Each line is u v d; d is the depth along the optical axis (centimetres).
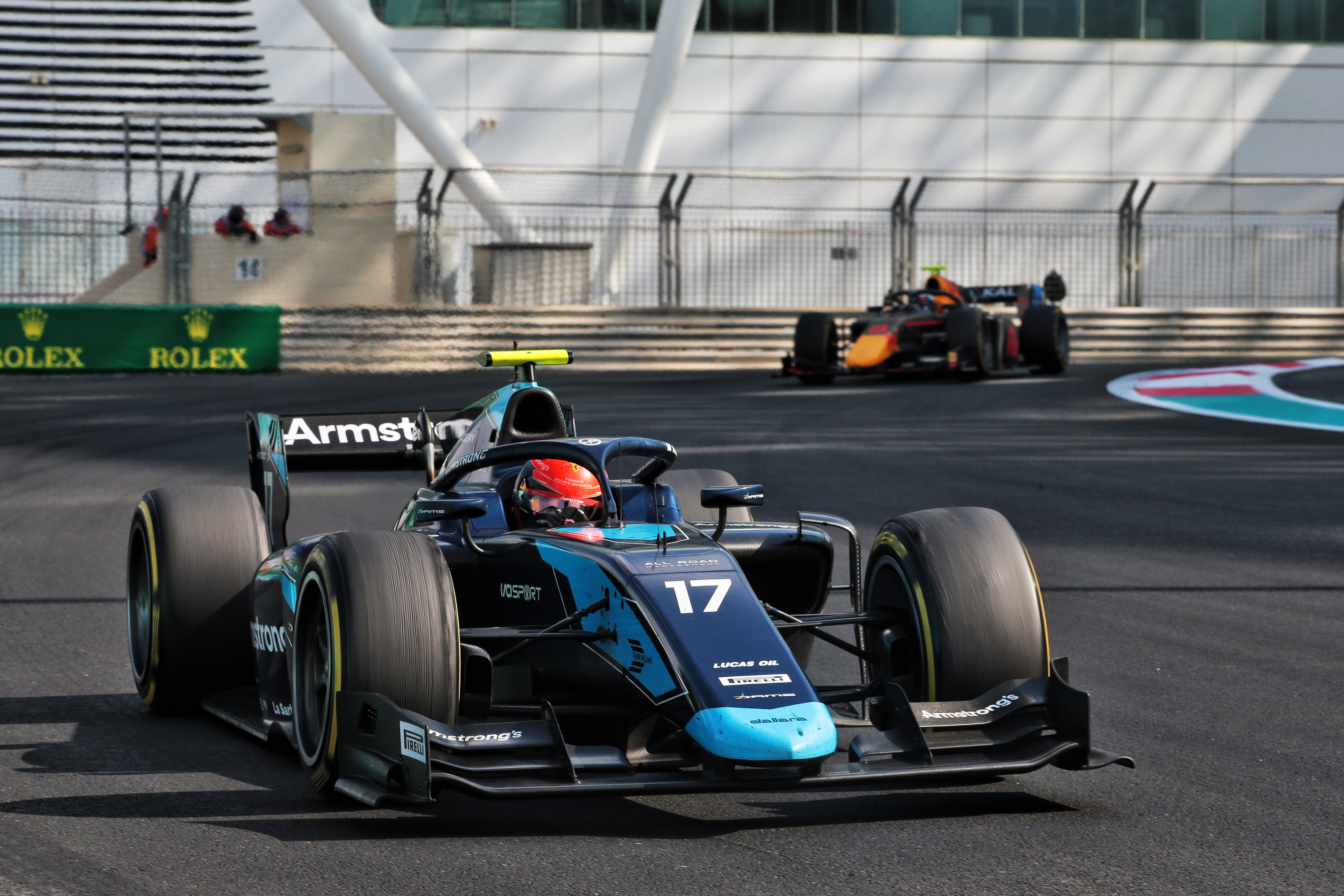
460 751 1477
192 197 10256
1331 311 11225
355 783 1536
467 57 12138
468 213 11675
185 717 2092
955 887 1346
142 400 7219
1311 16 13188
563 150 12262
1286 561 3338
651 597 1592
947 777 1526
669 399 7425
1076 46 12850
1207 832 1523
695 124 12388
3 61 11688
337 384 8250
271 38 11938
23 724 2022
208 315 8844
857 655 1831
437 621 1581
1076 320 10756
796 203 12481
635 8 12312
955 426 6234
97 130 11569
